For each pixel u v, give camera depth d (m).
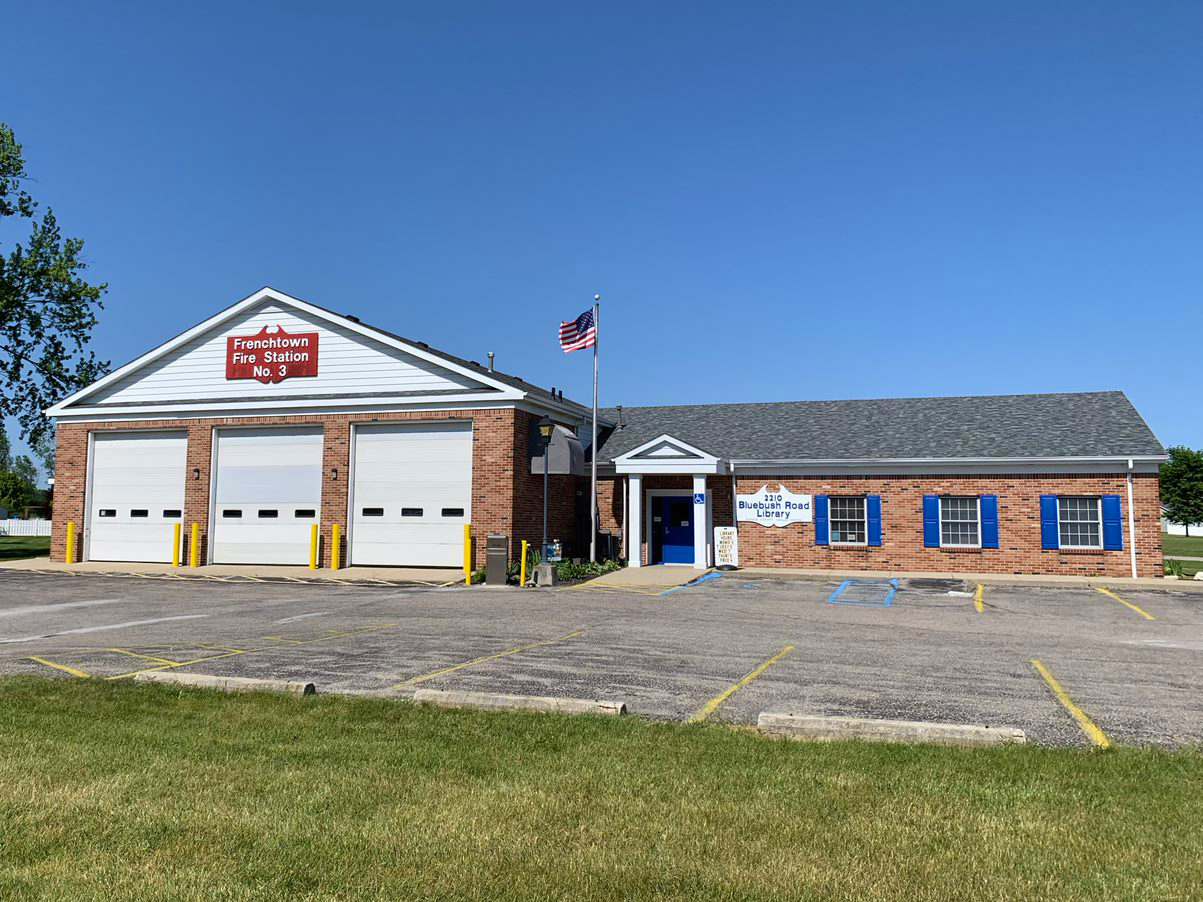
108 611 16.66
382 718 7.42
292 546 26.09
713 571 25.44
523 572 22.02
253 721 7.31
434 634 13.12
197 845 4.58
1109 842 4.72
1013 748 6.52
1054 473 24.72
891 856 4.51
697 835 4.78
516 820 4.98
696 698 8.59
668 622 14.76
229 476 26.89
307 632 13.37
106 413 27.98
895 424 28.61
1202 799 5.42
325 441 25.89
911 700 8.49
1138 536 23.91
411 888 4.09
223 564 26.58
